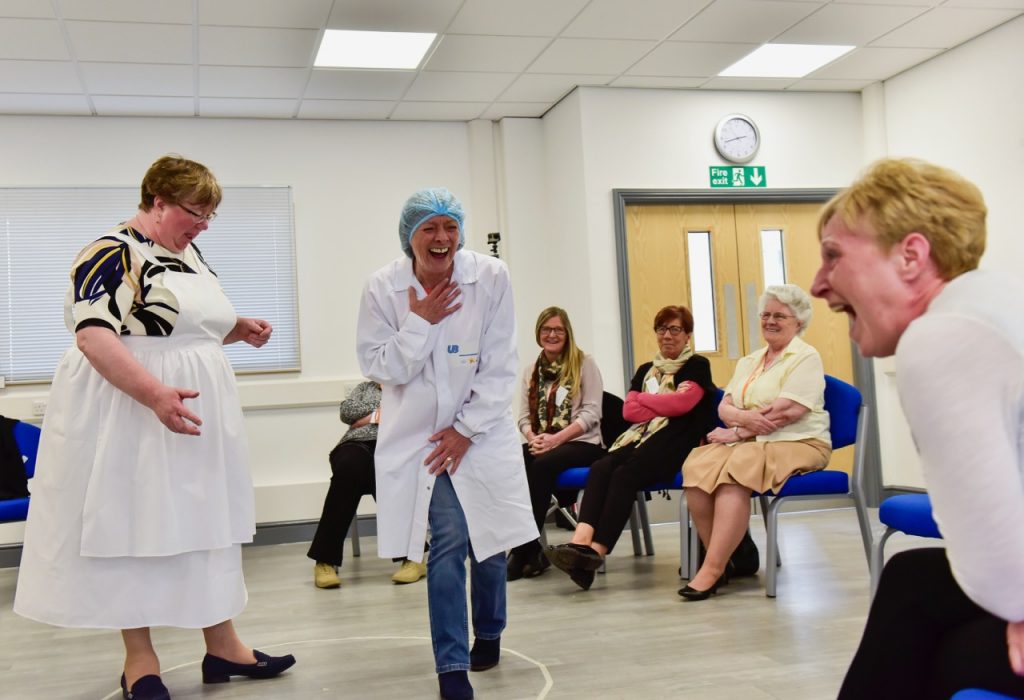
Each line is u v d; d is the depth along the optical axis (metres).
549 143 6.39
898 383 1.02
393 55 5.14
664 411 4.00
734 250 6.26
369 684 2.60
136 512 2.29
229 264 5.99
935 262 1.09
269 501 5.86
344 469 4.30
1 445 4.49
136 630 2.42
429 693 2.49
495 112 6.29
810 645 2.77
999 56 5.24
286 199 6.10
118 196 5.83
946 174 1.10
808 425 3.59
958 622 1.14
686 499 3.89
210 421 2.38
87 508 2.26
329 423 6.06
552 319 4.63
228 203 6.01
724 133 6.14
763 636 2.91
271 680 2.69
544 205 6.46
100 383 2.31
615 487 3.92
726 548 3.55
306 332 6.09
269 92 5.60
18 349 5.62
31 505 2.37
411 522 2.45
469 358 2.46
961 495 0.95
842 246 1.13
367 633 3.25
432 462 2.43
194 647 3.13
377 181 6.29
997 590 0.95
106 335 2.20
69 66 5.00
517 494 2.52
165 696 2.39
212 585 2.38
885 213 1.09
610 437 4.65
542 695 2.42
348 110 6.05
